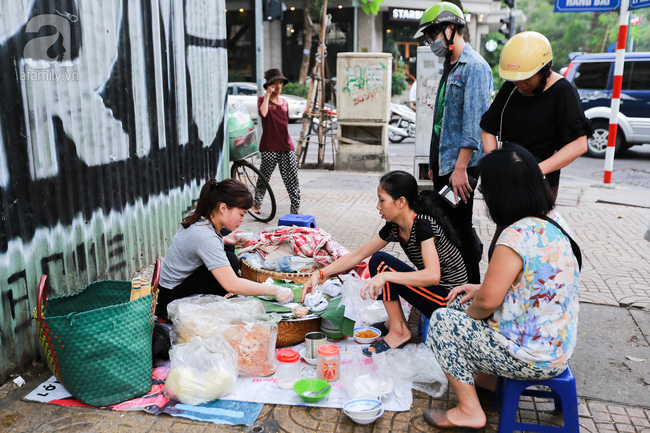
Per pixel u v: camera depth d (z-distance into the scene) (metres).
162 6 4.39
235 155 6.23
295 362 2.82
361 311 3.66
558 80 3.10
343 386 2.77
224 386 2.69
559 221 2.30
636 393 2.87
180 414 2.57
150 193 4.35
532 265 2.18
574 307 2.29
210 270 3.10
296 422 2.54
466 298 2.67
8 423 2.51
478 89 3.60
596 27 40.62
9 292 2.83
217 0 5.55
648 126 11.14
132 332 2.65
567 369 2.38
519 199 2.20
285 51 25.75
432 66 7.16
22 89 2.88
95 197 3.57
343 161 10.17
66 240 3.27
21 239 2.89
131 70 3.98
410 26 25.61
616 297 4.12
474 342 2.36
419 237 2.89
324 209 6.98
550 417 2.65
